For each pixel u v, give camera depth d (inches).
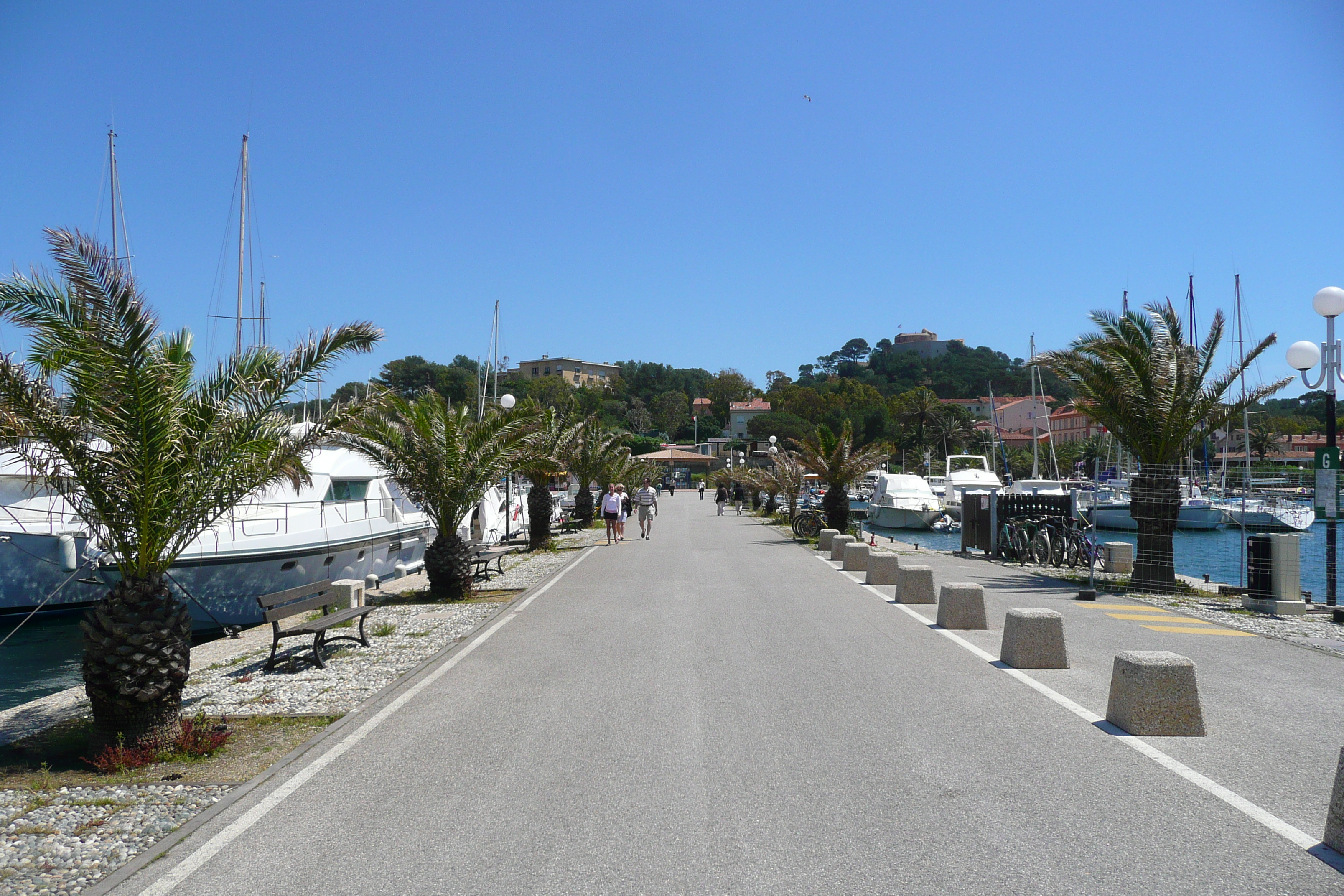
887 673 347.6
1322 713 288.2
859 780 226.8
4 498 697.6
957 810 205.8
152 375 276.1
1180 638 427.5
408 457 611.5
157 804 229.1
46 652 634.8
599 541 1151.0
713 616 499.2
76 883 181.5
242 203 1295.5
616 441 1515.7
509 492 1163.3
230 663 422.6
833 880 171.0
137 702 269.7
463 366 5629.9
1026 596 596.4
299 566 732.7
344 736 278.2
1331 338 533.3
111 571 661.3
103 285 271.1
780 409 5211.6
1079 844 185.8
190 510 297.0
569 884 171.5
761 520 1649.9
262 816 212.1
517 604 577.0
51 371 277.3
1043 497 862.5
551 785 227.6
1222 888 165.5
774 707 298.7
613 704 307.3
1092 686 325.1
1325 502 531.2
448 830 200.1
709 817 203.8
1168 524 631.2
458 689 337.4
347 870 180.7
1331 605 525.0
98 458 279.7
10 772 266.8
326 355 327.9
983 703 301.3
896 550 1038.4
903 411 4761.3
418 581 757.9
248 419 317.7
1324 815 201.3
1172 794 214.2
